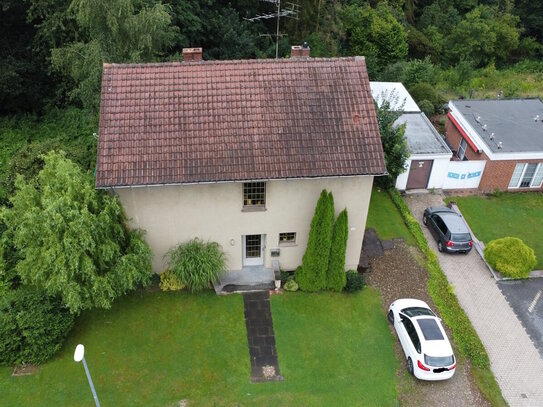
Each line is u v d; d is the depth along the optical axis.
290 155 18.86
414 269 23.22
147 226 19.94
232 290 21.11
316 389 17.78
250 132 19.06
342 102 19.88
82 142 30.56
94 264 18.09
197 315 20.12
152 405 16.94
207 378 17.91
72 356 18.36
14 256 20.81
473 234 26.20
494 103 33.78
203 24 38.84
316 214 19.50
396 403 17.52
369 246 24.50
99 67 25.22
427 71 43.72
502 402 17.89
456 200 28.67
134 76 19.45
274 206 20.12
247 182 18.98
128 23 25.06
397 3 57.41
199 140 18.73
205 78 19.75
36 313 17.86
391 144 27.50
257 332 19.62
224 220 20.22
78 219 16.78
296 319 20.25
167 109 19.08
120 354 18.53
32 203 18.25
